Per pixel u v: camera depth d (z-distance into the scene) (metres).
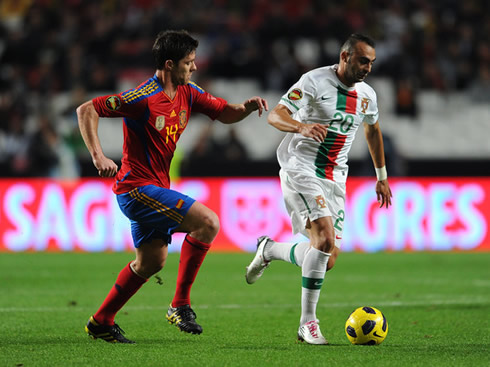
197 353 17.66
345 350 18.11
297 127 18.92
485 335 20.83
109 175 17.97
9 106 64.19
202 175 57.69
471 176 59.62
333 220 21.16
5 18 80.06
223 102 20.53
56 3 74.50
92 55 70.44
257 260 23.30
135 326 22.80
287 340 20.00
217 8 73.88
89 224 51.41
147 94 18.73
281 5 74.12
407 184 52.34
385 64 70.19
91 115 18.20
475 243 52.66
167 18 71.12
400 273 40.00
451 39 73.44
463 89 71.19
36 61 70.12
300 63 68.25
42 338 20.17
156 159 19.20
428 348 18.42
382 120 68.81
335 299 30.02
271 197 51.75
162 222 18.88
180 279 19.80
